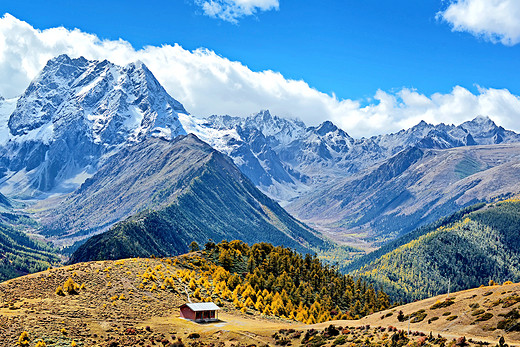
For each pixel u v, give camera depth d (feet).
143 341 370.94
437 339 307.78
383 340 336.08
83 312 417.28
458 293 412.16
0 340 325.42
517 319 309.01
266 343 384.06
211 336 399.65
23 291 451.12
